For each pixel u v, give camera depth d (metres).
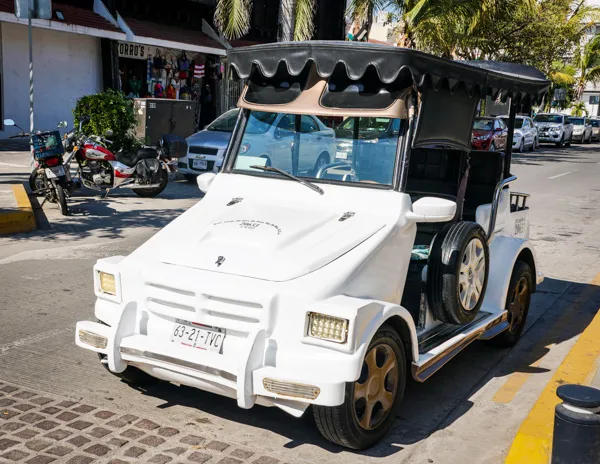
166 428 4.20
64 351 5.42
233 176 4.92
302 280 3.79
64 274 7.59
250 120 4.99
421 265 5.29
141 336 4.05
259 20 28.03
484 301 5.55
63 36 21.36
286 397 3.59
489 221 5.59
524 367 5.60
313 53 4.44
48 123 21.44
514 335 6.01
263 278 3.83
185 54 25.31
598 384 5.12
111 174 12.09
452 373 5.42
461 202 5.66
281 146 4.80
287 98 4.74
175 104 18.31
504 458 4.06
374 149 4.47
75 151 11.61
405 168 4.39
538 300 7.60
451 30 21.31
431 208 4.30
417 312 4.89
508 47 31.17
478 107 5.34
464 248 4.70
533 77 6.27
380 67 4.24
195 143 14.62
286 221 4.31
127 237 9.53
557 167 24.27
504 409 4.77
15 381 4.80
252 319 3.76
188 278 3.91
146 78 24.20
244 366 3.61
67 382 4.82
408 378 5.25
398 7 22.02
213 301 3.83
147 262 4.15
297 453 3.97
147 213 11.29
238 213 4.49
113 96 13.70
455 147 5.12
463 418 4.60
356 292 3.95
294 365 3.65
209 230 4.31
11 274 7.52
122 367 4.07
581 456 3.35
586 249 10.34
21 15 11.80
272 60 4.64
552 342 6.22
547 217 13.18
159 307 4.03
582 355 5.77
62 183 11.10
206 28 25.95
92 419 4.28
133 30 22.11
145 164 12.34
